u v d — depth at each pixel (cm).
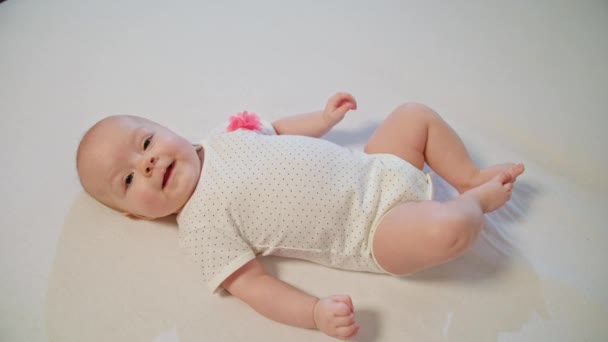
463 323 97
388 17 165
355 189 102
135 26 170
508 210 114
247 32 167
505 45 149
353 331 89
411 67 148
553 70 139
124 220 116
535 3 160
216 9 176
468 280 103
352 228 101
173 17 174
